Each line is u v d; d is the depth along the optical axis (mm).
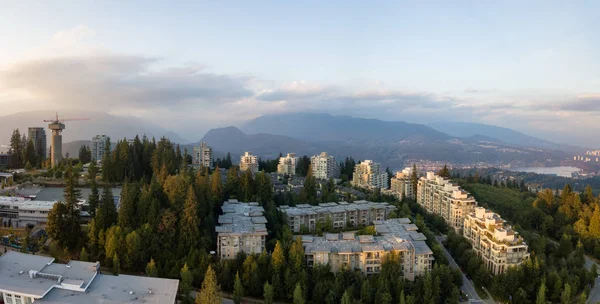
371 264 182875
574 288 174875
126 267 174125
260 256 175875
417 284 168625
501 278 177625
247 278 168375
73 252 185375
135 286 138250
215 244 190250
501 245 188375
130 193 196750
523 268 179625
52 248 175375
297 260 173625
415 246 189500
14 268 141625
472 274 190875
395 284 167625
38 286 130625
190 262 170625
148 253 175500
